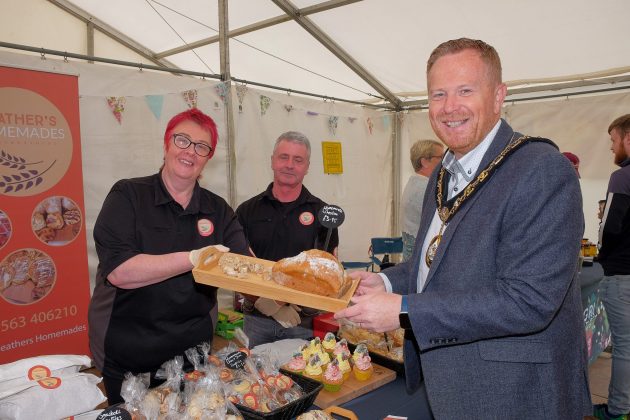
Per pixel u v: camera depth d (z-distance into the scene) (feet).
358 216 15.96
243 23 12.93
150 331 5.24
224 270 4.43
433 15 11.32
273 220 8.16
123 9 13.71
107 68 9.65
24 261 7.93
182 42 15.02
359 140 15.67
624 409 9.54
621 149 9.98
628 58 12.03
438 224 4.46
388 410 5.01
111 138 9.81
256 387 4.46
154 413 3.87
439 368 3.84
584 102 13.26
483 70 3.84
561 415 3.65
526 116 14.32
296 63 14.65
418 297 3.65
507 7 10.50
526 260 3.43
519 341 3.67
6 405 3.16
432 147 12.53
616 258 9.35
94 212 9.82
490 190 3.74
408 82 15.42
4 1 13.03
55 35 14.17
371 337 6.57
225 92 11.30
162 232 5.23
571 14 10.36
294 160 7.96
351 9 11.55
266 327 7.75
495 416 3.66
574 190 3.45
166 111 10.46
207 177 11.19
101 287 5.30
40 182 8.02
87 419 3.58
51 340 8.32
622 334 9.45
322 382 5.08
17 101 7.67
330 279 3.91
